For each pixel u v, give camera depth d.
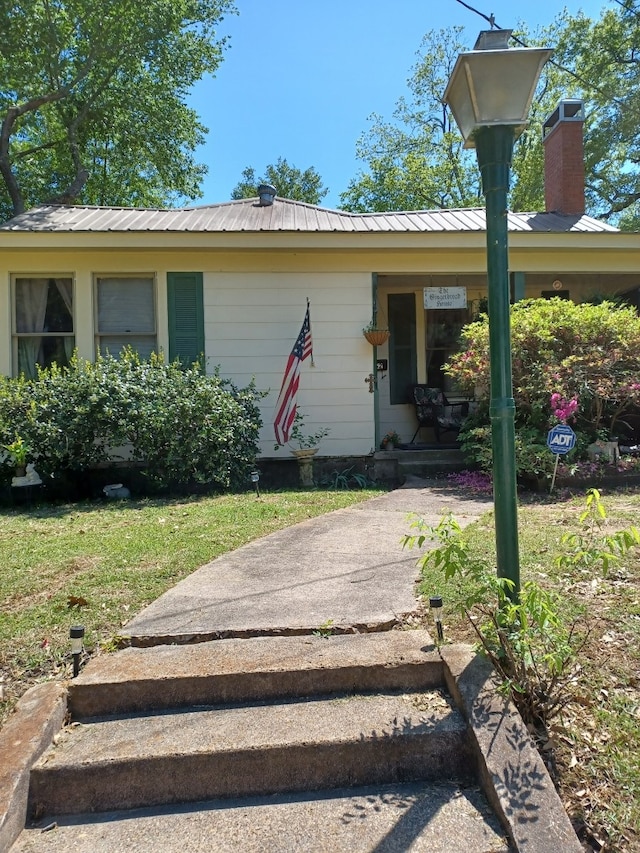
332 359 8.08
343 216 9.89
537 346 6.64
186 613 2.82
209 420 6.57
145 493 7.01
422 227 8.80
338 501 5.89
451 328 10.07
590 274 8.66
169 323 7.84
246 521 4.88
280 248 7.62
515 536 2.35
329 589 3.14
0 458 6.39
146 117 18.66
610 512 4.73
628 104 19.33
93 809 1.90
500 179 2.35
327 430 8.09
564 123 10.34
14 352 7.72
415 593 3.06
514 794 1.76
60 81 17.12
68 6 15.70
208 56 18.69
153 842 1.72
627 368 6.41
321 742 1.98
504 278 2.36
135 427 6.43
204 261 7.85
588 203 22.17
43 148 18.44
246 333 7.96
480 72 2.26
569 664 2.26
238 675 2.26
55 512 5.62
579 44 20.31
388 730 2.03
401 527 4.64
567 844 1.61
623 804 1.76
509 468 2.35
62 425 6.37
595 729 2.04
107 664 2.36
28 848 1.71
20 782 1.82
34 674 2.36
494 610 2.37
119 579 3.33
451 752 2.01
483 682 2.17
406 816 1.80
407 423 9.98
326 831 1.74
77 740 2.05
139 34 16.30
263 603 2.94
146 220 8.66
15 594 3.14
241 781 1.95
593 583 3.08
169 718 2.17
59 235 7.29
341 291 8.06
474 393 8.02
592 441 6.46
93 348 7.76
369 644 2.48
